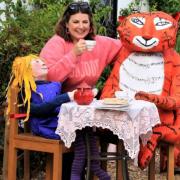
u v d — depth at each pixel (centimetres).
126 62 623
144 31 604
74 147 535
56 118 539
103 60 605
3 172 606
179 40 823
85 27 579
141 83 614
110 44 616
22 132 579
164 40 604
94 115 505
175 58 625
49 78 559
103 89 630
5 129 604
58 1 846
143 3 1090
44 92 543
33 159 657
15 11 712
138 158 578
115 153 541
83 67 581
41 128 538
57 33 586
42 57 570
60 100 525
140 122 516
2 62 647
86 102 514
